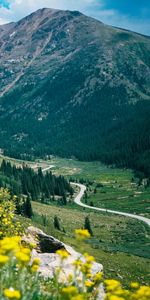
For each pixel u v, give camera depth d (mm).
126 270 71938
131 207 180875
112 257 85938
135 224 145375
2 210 15500
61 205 188250
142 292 4207
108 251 93500
